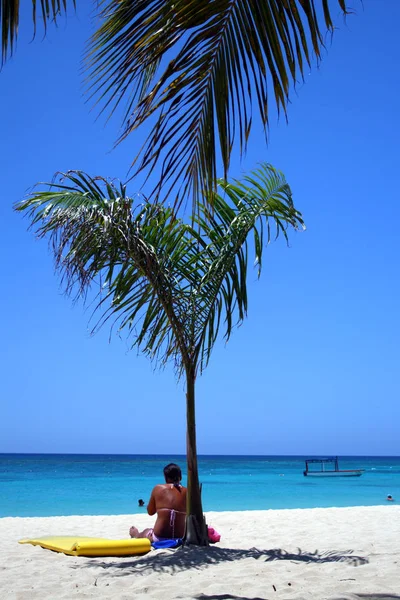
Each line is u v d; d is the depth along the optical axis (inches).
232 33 105.0
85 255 232.1
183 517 274.7
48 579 215.9
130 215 235.5
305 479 1667.1
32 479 1654.8
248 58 104.6
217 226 266.2
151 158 105.2
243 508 740.0
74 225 223.5
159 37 100.7
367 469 3075.8
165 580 206.5
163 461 4377.5
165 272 255.8
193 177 111.5
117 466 3122.5
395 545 292.7
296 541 320.5
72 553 262.7
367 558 243.0
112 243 239.9
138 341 258.7
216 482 1480.1
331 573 211.9
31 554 269.6
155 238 253.9
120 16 103.5
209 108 108.5
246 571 218.1
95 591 194.7
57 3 108.7
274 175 265.4
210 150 108.8
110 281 244.1
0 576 222.5
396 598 173.2
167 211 248.8
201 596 182.5
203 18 101.9
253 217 270.5
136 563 239.8
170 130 106.0
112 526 414.3
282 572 215.8
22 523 431.8
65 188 236.2
